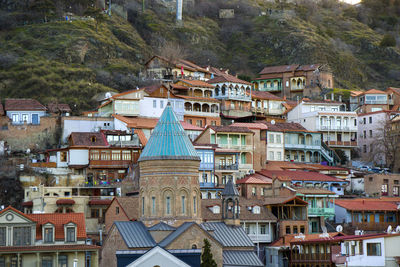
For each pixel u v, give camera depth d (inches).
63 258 5748.0
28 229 5733.3
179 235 5383.9
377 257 6077.8
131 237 5482.3
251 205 7691.9
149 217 5664.4
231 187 6299.2
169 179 5674.2
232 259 5856.3
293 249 7224.4
